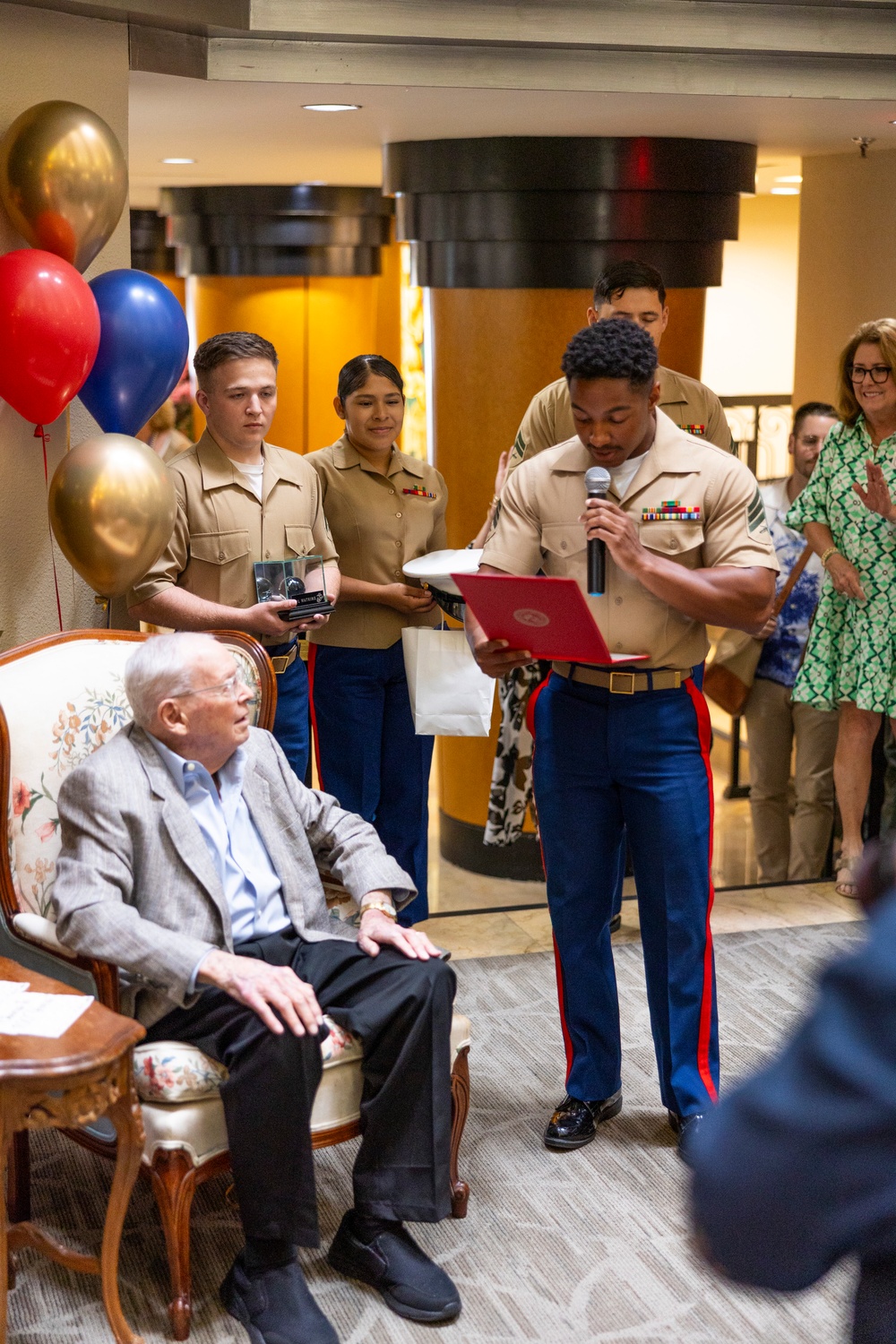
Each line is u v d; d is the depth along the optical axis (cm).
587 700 299
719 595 280
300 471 382
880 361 427
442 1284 253
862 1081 90
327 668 412
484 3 384
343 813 292
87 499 312
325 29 377
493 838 452
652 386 285
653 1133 317
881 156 551
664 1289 260
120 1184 230
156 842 258
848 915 452
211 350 361
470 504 531
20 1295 258
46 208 323
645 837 299
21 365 312
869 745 465
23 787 274
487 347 510
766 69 411
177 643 262
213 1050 245
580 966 311
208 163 651
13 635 361
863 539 443
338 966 265
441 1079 254
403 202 522
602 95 409
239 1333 246
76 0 340
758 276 922
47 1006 227
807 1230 93
